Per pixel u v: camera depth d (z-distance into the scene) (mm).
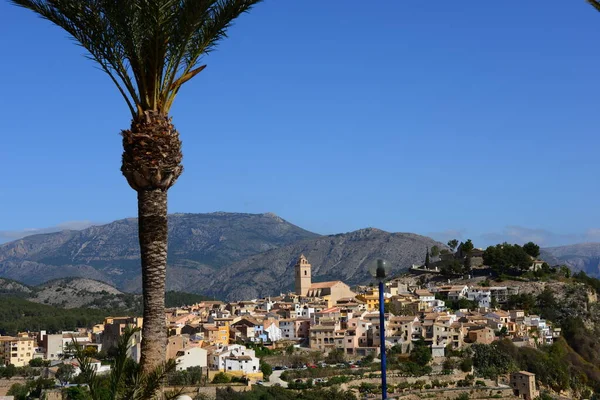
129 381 41531
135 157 44219
